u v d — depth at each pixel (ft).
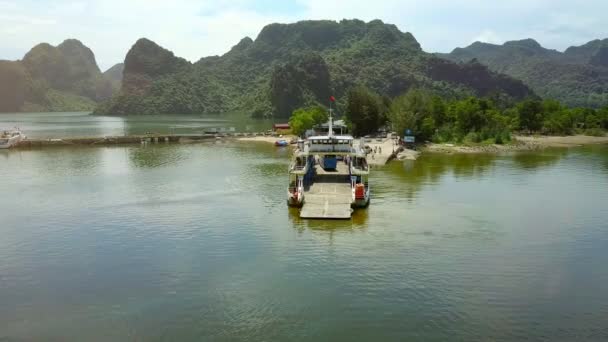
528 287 127.75
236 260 146.61
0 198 233.55
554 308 116.26
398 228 178.19
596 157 390.63
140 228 180.96
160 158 383.65
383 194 236.84
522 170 316.81
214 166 335.88
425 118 481.87
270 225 182.50
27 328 109.19
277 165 339.36
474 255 150.41
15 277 137.08
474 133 503.61
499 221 188.34
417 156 394.93
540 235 170.91
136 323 110.52
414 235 169.99
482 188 253.24
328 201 206.69
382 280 131.54
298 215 196.54
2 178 291.17
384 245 159.33
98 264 145.69
